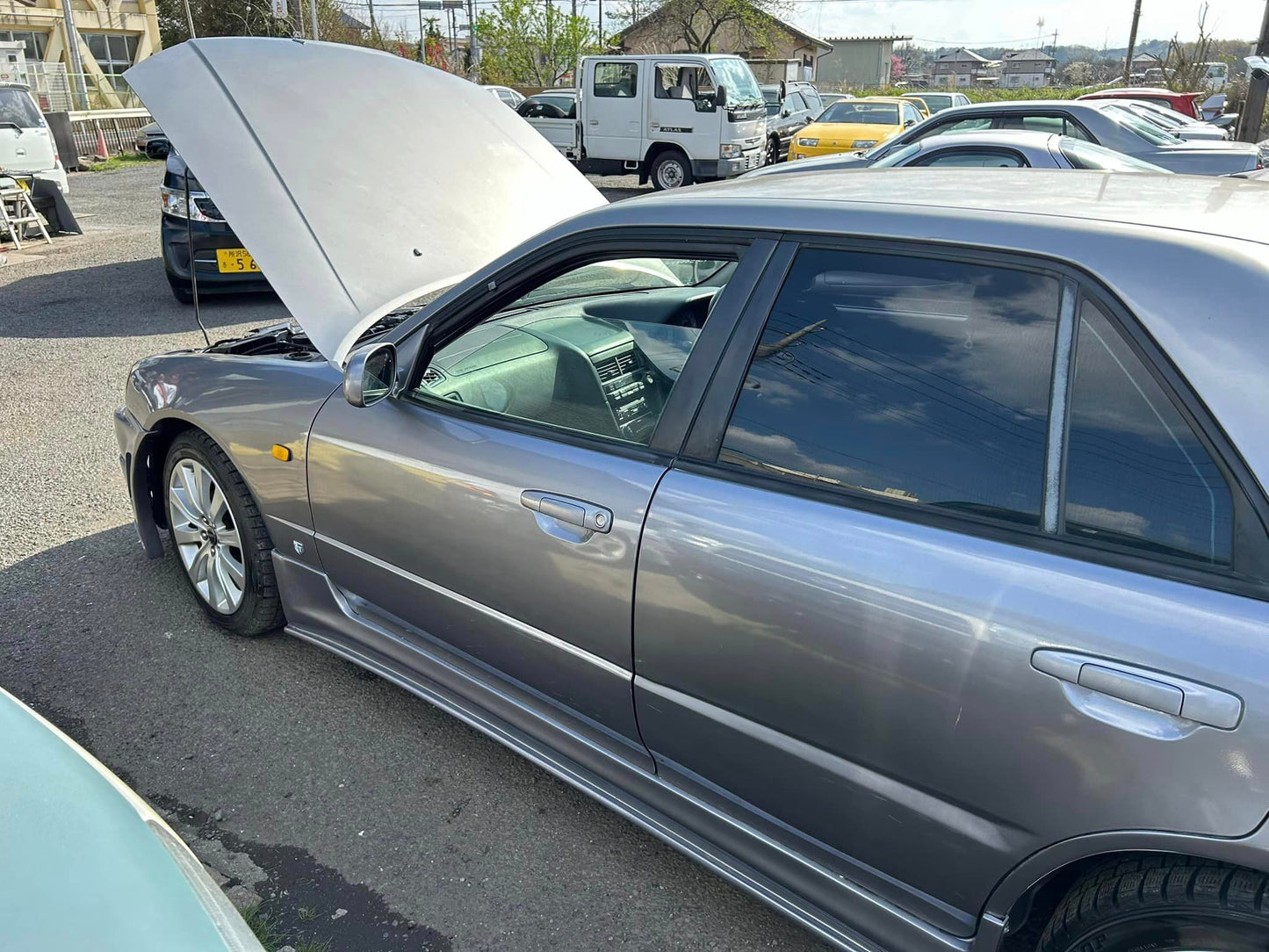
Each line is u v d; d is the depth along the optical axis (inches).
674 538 72.2
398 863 90.0
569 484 79.4
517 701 92.4
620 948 80.8
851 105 655.8
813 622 65.2
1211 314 54.5
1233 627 50.6
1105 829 55.0
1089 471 57.5
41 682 118.1
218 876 88.4
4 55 992.2
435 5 1844.2
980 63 4520.2
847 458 67.1
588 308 95.8
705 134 631.2
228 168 106.3
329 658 123.1
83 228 529.3
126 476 136.3
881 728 63.5
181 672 120.1
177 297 335.0
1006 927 62.6
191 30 1395.2
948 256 65.2
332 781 101.0
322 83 120.0
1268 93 581.0
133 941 45.5
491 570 86.5
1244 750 49.4
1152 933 54.1
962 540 60.7
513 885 87.4
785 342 71.3
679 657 73.8
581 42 1622.8
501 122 138.8
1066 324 59.7
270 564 117.8
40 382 250.2
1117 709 53.2
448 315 92.9
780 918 83.9
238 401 110.7
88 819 52.4
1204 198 68.7
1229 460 52.4
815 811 69.8
